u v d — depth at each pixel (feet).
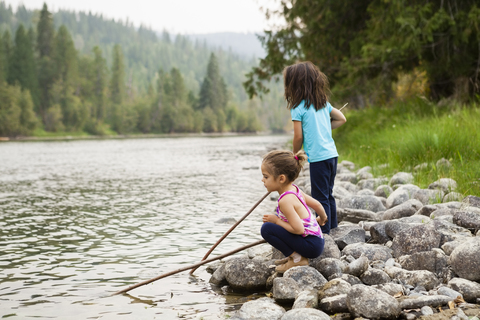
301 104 13.33
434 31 40.37
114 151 87.10
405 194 18.20
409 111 40.93
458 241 11.51
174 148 96.48
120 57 376.27
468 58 41.06
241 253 14.25
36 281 11.96
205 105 388.98
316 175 13.42
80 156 72.02
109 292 11.19
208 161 56.54
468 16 37.17
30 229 18.19
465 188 18.42
